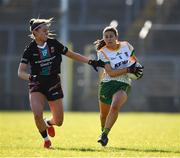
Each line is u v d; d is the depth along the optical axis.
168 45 80.25
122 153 23.95
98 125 45.47
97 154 23.41
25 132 36.81
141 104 76.94
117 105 26.44
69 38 81.81
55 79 26.31
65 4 76.56
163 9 84.44
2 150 25.03
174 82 77.25
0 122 48.69
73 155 22.98
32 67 26.17
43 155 22.98
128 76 27.27
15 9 81.38
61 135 34.81
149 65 77.88
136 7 84.62
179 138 32.78
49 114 64.25
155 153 24.27
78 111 76.62
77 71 76.94
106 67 26.98
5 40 80.12
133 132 37.72
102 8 86.81
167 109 77.06
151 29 79.81
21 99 77.75
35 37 25.86
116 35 27.16
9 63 78.00
